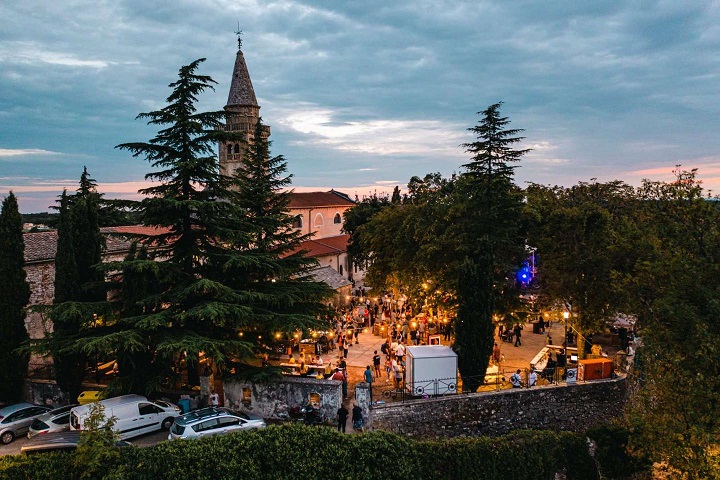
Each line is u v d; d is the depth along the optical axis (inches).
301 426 724.7
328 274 1879.9
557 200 1338.6
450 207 1298.0
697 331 725.3
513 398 956.0
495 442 779.4
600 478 802.8
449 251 1280.8
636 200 1373.0
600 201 1510.8
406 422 888.9
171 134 933.8
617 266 1103.0
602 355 1233.4
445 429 913.5
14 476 614.9
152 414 853.2
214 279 967.6
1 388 976.3
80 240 1006.4
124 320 824.9
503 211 1235.9
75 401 973.8
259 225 1053.2
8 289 981.2
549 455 790.5
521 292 1274.6
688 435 682.2
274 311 995.9
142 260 841.5
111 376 1092.5
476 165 1264.8
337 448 700.7
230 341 828.0
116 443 705.0
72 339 861.8
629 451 752.3
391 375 1093.1
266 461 674.2
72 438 706.2
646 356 787.4
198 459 655.1
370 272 1625.2
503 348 1359.5
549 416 978.7
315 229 2701.8
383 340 1448.1
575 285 1141.1
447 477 730.2
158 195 971.9
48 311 859.4
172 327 914.7
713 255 889.5
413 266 1363.2
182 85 914.7
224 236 922.1
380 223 1663.4
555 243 1181.1
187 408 917.8
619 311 1079.0
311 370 1075.3
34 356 1140.5
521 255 1230.9
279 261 1037.2
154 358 924.6
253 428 741.9
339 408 864.3
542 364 1167.6
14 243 992.9
